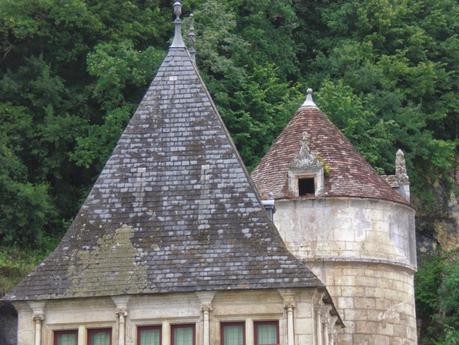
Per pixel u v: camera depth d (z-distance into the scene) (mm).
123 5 183875
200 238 96688
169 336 93688
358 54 190000
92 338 94688
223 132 100688
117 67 172500
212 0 186000
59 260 97062
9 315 144750
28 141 173250
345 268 124000
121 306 94375
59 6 179125
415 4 199250
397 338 124625
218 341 93375
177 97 102188
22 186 162500
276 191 125625
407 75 190125
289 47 192000
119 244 97062
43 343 94562
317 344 93688
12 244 161250
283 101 180000
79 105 176125
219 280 94062
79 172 174125
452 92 193750
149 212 98250
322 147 128500
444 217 182375
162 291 94000
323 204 124688
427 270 169875
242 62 184875
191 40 110938
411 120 182375
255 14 191125
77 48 180125
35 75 177500
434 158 182250
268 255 95188
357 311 123438
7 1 177875
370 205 125812
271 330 93375
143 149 100438
